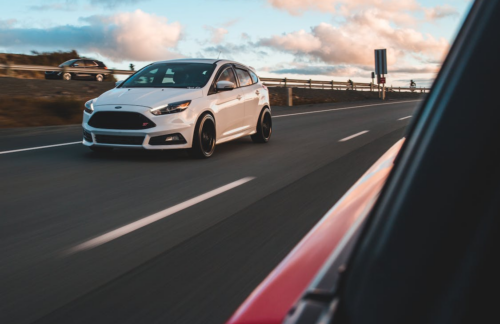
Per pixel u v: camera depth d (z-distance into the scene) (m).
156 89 7.90
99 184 5.75
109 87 20.48
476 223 0.44
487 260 0.43
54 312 2.48
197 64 8.62
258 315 0.76
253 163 7.24
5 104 13.45
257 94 9.44
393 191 0.53
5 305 2.57
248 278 2.91
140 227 4.03
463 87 0.49
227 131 8.36
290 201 4.91
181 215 4.39
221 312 2.47
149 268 3.09
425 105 0.55
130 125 7.33
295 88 32.62
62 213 4.50
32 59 37.69
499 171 0.44
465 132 0.47
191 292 2.71
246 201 4.91
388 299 0.47
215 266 3.12
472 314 0.42
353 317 0.50
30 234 3.87
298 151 8.48
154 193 5.30
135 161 7.36
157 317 2.41
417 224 0.48
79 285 2.83
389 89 44.31
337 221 1.09
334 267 0.80
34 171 6.53
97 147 8.05
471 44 0.50
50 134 10.38
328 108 21.25
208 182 5.86
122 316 2.42
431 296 0.44
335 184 5.71
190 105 7.51
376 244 0.52
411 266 0.46
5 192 5.35
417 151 0.52
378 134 11.11
